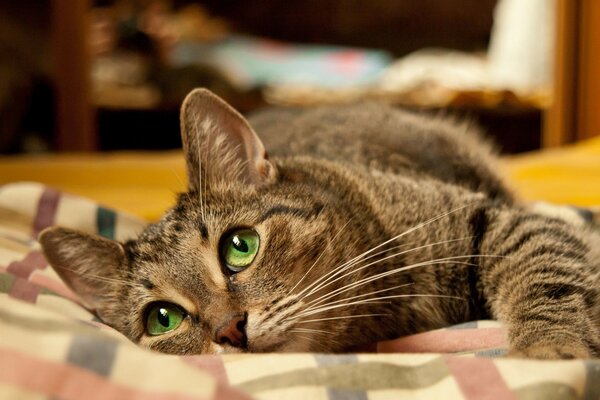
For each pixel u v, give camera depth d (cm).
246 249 43
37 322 33
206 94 47
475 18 152
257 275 43
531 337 40
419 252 47
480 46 153
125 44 139
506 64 132
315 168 50
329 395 33
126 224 60
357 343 46
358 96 129
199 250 44
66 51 116
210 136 47
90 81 120
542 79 127
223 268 43
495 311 45
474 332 43
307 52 153
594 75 104
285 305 42
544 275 43
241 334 41
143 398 30
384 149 58
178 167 89
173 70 135
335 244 45
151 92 133
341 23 157
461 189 51
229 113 47
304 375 34
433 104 124
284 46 156
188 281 43
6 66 125
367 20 156
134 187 81
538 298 43
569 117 106
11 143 126
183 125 46
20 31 126
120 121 133
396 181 51
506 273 45
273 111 79
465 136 68
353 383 34
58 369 30
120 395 30
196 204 46
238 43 152
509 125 126
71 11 115
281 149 58
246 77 140
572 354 38
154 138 135
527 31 128
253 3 157
